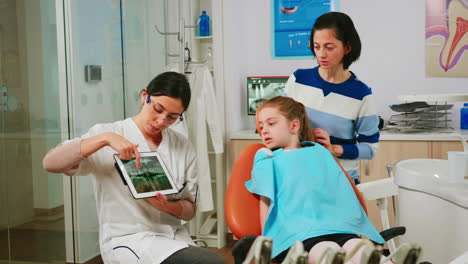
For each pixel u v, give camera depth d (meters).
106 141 1.34
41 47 1.99
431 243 1.35
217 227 3.48
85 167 1.44
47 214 2.02
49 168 1.37
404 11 3.58
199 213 3.55
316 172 1.38
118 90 2.68
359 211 1.36
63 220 2.13
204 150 3.21
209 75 3.27
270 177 1.36
